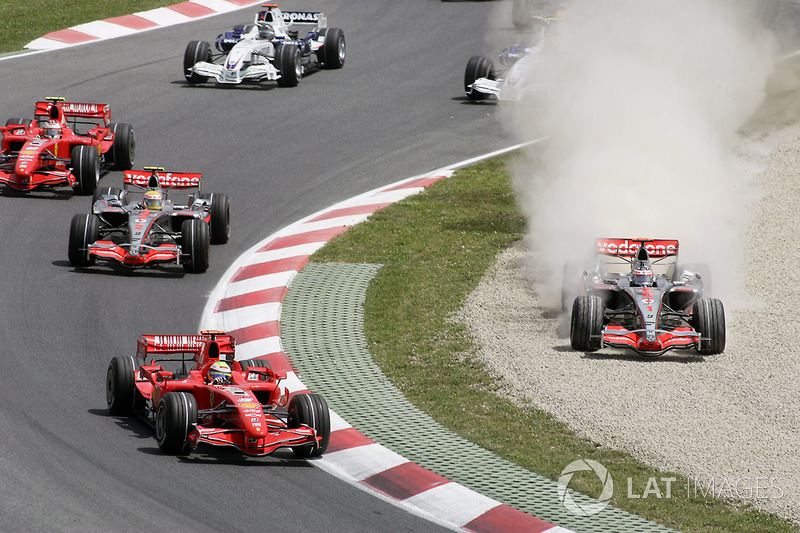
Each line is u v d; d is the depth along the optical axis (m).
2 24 117.62
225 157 80.44
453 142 87.88
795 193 74.44
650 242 52.75
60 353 45.94
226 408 37.25
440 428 40.50
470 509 33.84
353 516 32.94
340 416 41.34
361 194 74.56
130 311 51.84
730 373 45.50
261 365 41.34
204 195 64.31
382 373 46.09
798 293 56.53
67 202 69.06
